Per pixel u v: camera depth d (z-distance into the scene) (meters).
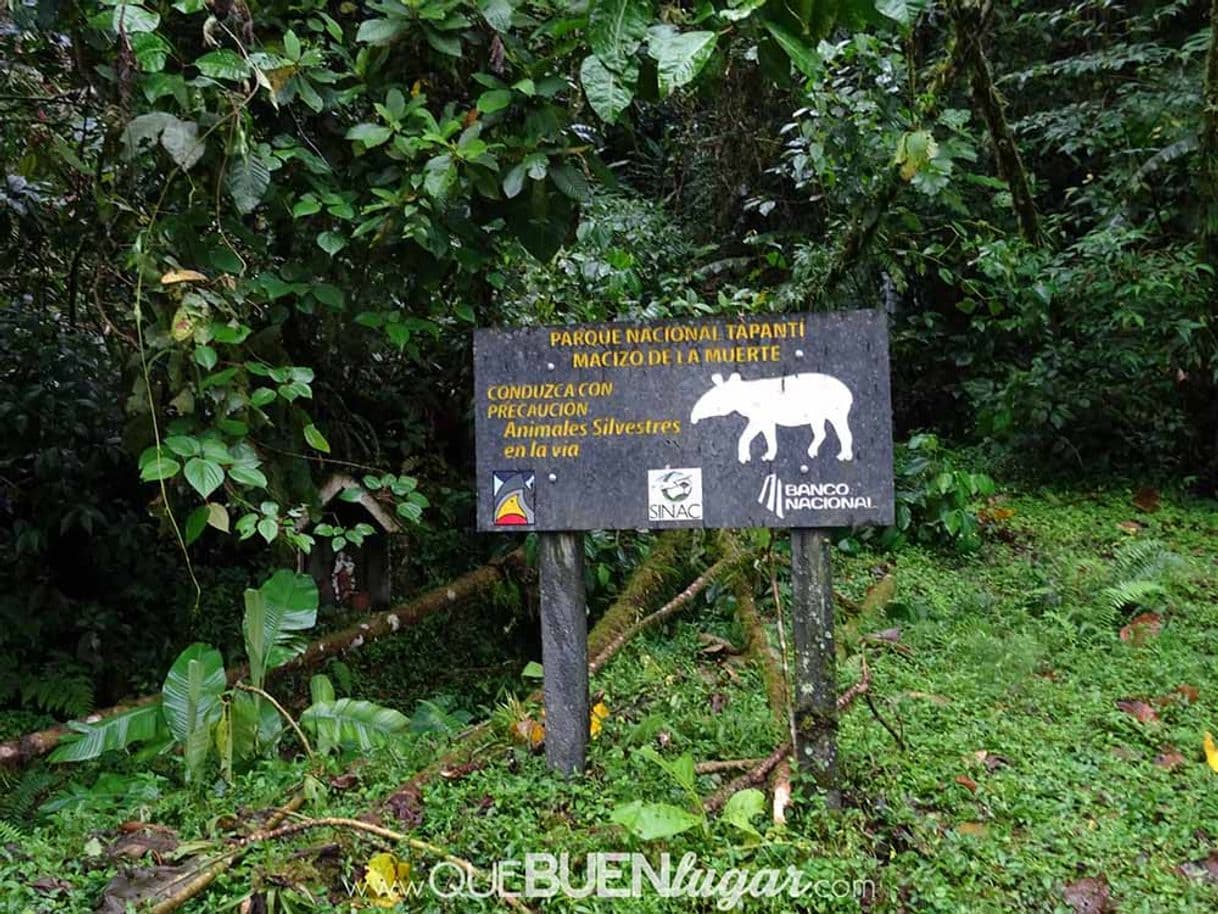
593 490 3.21
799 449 3.10
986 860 2.96
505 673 5.54
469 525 6.08
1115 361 7.13
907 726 3.80
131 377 4.02
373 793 3.32
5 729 4.65
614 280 6.01
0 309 5.50
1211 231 6.62
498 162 3.81
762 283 8.57
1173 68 7.61
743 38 3.66
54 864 2.86
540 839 2.92
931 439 6.27
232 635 5.60
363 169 3.88
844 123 5.32
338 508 5.33
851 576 5.75
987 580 5.67
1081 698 4.17
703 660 4.69
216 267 3.64
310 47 3.83
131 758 3.95
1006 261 6.35
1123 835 3.11
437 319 4.77
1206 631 4.91
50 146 4.54
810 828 2.99
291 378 3.72
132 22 3.24
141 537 5.61
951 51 5.11
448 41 3.69
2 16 4.37
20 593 5.13
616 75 2.81
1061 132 7.54
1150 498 7.00
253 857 2.84
